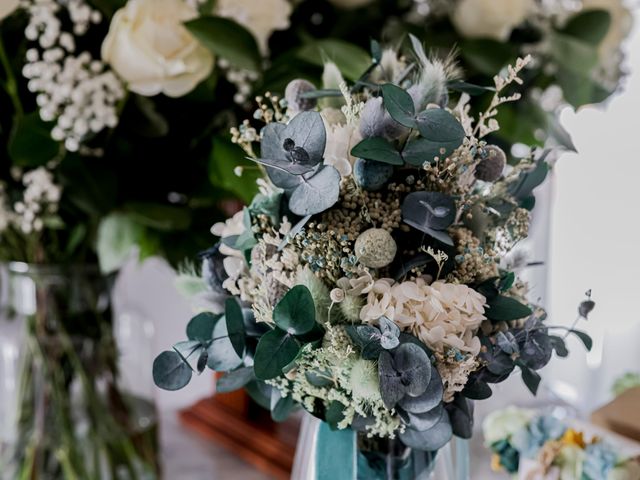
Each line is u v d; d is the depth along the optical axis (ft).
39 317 2.75
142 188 2.60
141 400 2.97
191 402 4.48
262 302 1.53
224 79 2.58
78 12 2.32
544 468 2.14
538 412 2.47
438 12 3.10
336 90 1.60
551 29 3.09
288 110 1.69
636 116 4.23
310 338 1.47
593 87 3.01
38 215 2.59
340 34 2.98
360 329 1.39
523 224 1.61
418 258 1.47
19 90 2.44
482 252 1.53
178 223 2.48
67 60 2.29
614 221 4.33
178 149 2.60
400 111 1.37
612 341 3.46
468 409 1.64
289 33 2.86
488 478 2.68
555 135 2.74
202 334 1.59
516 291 1.65
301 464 1.84
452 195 1.50
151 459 2.98
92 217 2.61
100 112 2.29
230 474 3.31
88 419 2.79
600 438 2.23
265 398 1.86
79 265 2.76
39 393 2.76
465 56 2.81
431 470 1.75
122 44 2.24
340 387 1.55
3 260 2.74
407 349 1.35
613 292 4.33
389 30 2.91
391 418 1.53
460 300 1.39
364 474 1.73
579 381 4.00
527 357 1.51
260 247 1.54
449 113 1.39
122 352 2.90
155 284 4.26
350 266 1.43
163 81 2.30
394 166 1.50
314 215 1.50
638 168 4.24
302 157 1.38
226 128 2.53
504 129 2.71
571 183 4.53
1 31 2.39
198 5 2.48
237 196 2.67
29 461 2.76
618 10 3.06
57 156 2.47
